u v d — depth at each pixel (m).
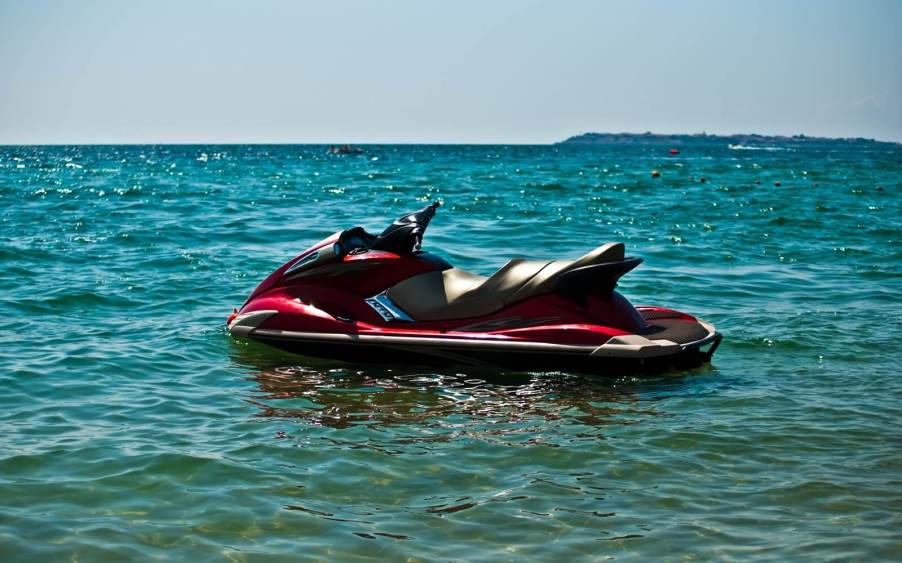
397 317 7.83
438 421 6.16
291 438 5.75
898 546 4.22
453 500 4.79
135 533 4.35
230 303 10.38
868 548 4.20
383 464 5.30
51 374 7.22
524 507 4.70
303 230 17.47
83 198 26.66
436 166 64.31
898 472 5.18
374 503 4.75
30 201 25.22
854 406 6.52
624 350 7.12
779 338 8.72
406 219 8.12
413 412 6.38
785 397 6.77
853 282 12.20
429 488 4.95
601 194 29.70
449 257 14.02
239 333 8.14
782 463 5.34
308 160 85.81
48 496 4.75
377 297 8.01
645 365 7.34
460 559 4.12
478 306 7.68
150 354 7.95
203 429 5.91
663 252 14.78
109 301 10.38
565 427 6.04
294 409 6.42
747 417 6.26
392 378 7.32
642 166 65.50
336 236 8.33
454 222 19.05
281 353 8.09
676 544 4.28
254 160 85.50
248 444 5.61
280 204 24.45
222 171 53.72
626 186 35.19
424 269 8.05
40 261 13.17
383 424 6.08
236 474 5.10
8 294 10.55
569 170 55.66
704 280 12.21
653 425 6.07
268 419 6.16
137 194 28.73
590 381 7.23
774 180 42.31
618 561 4.11
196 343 8.38
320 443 5.66
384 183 37.38
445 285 7.91
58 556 4.09
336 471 5.18
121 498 4.75
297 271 8.30
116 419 6.11
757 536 4.35
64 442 5.59
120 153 135.50
